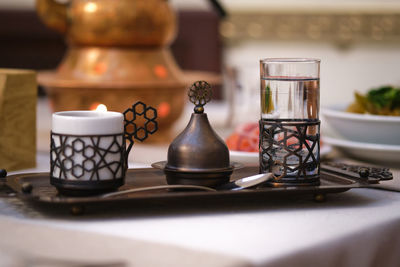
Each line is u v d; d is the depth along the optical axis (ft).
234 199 2.12
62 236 1.61
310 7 7.62
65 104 3.26
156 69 3.34
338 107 3.43
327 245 1.64
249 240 1.62
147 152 3.08
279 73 2.13
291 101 2.13
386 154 2.85
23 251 1.48
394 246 1.94
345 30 7.59
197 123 2.11
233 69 3.88
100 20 3.23
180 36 7.89
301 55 7.75
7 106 2.69
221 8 4.43
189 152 2.06
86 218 1.84
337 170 2.39
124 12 3.23
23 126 2.77
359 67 7.68
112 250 1.49
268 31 7.73
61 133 1.94
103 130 1.94
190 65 7.94
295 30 7.69
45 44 8.04
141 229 1.72
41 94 7.80
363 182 2.18
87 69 3.29
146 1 3.30
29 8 8.01
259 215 1.92
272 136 2.13
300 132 2.10
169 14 3.43
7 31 8.02
